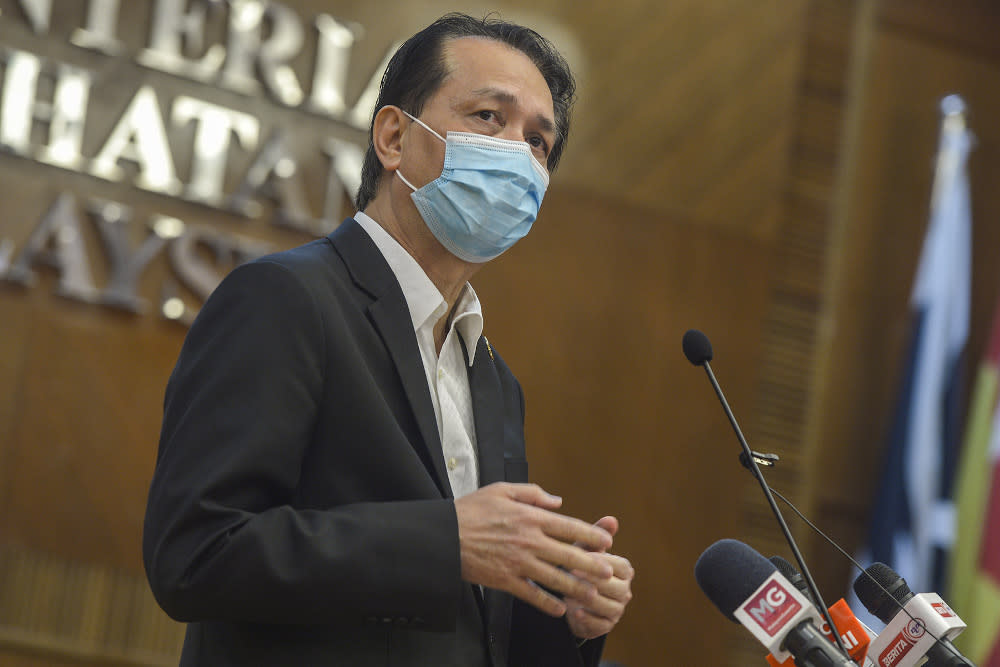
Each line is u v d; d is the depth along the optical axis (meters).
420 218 4.73
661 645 14.16
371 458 4.02
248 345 3.92
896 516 14.52
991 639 13.11
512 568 3.78
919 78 16.44
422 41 4.99
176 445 3.83
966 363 15.62
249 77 13.48
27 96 12.66
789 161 15.58
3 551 12.07
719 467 14.68
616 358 14.58
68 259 12.55
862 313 15.73
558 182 14.73
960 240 15.41
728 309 15.05
